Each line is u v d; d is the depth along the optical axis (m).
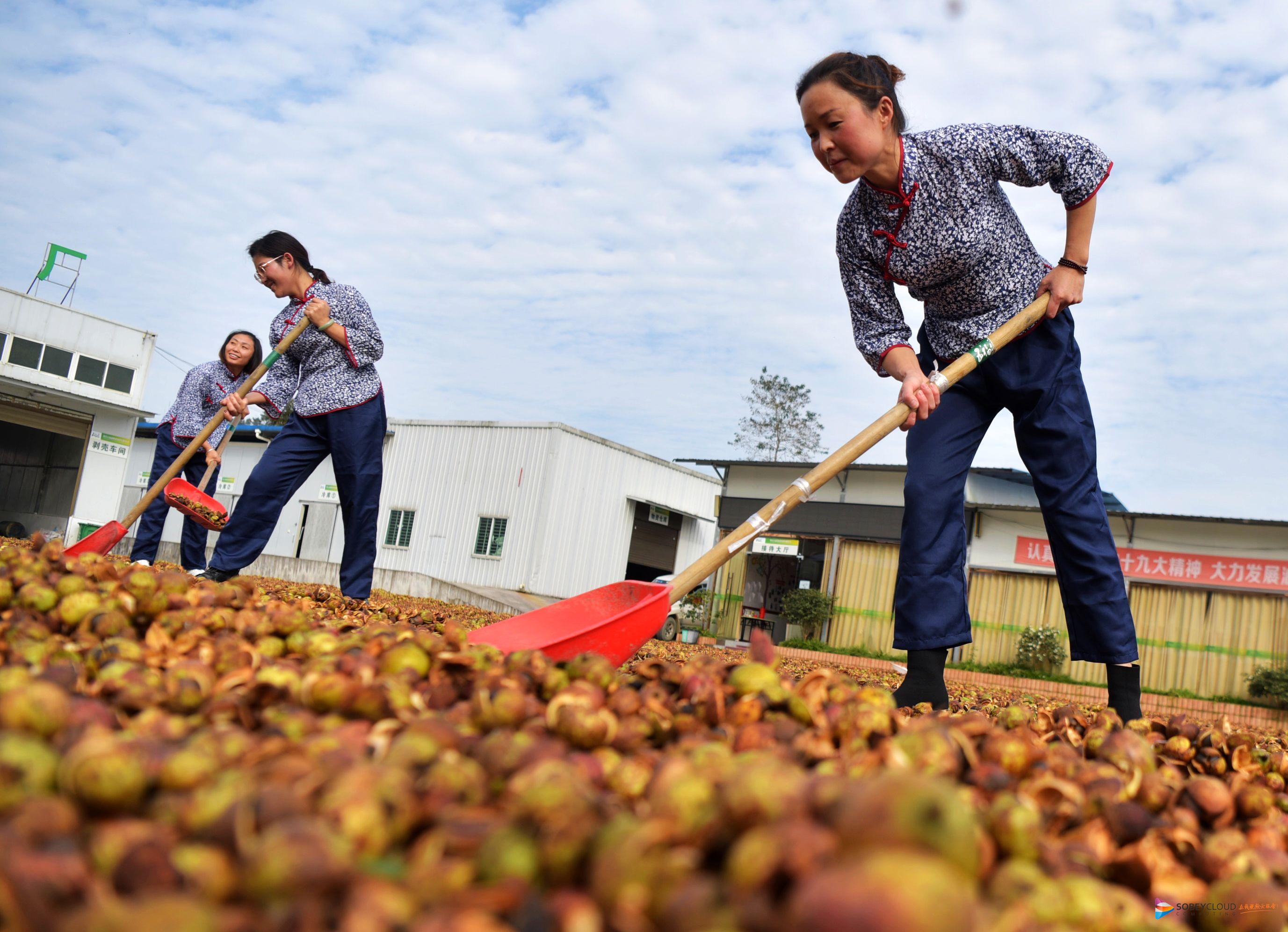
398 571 22.89
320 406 6.11
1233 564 19.14
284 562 23.28
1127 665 3.95
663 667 2.47
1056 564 4.12
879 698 2.03
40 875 0.91
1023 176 3.91
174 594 3.11
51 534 31.05
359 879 0.97
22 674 1.72
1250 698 18.33
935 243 3.93
